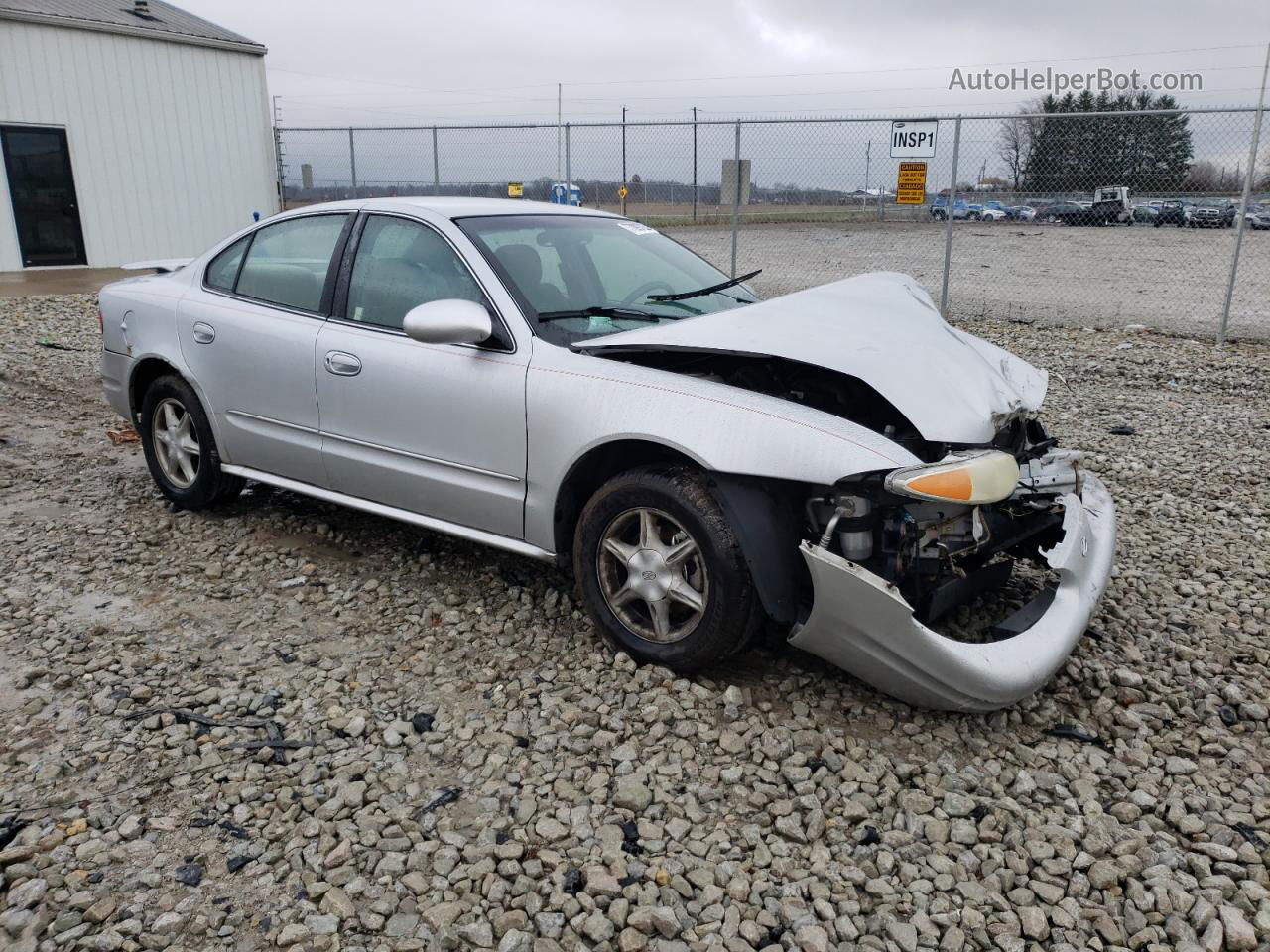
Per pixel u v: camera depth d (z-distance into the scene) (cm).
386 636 371
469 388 364
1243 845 257
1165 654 360
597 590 345
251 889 239
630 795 271
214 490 481
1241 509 520
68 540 461
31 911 231
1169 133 1134
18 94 1445
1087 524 351
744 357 323
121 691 326
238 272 464
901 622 284
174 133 1630
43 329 1038
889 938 227
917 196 1165
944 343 348
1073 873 248
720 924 229
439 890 239
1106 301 1284
